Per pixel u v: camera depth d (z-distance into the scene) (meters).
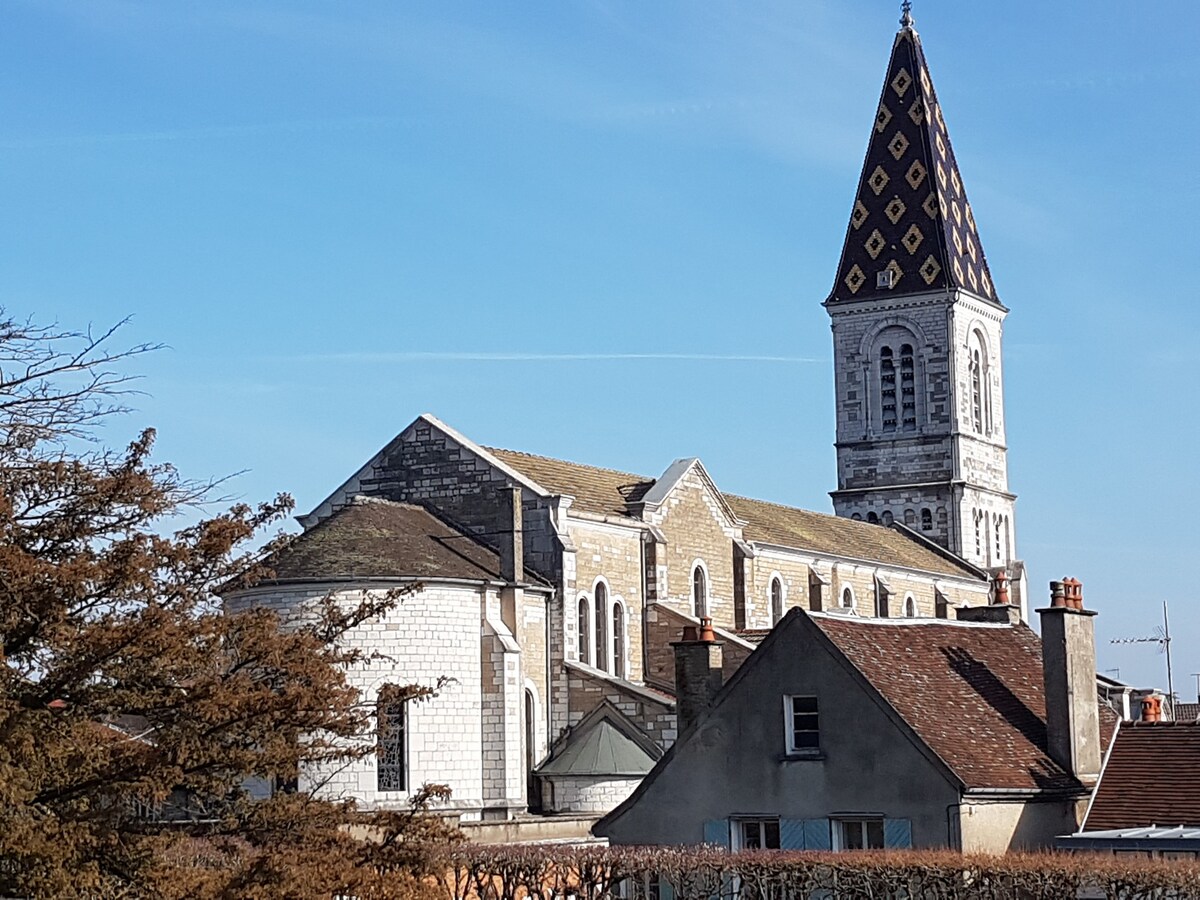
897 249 120.12
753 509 96.62
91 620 26.56
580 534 73.62
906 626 46.69
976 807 41.31
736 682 44.44
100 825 25.17
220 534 27.02
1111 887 35.72
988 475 121.12
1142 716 49.09
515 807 65.44
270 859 26.08
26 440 25.48
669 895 42.06
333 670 27.45
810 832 42.91
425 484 74.06
